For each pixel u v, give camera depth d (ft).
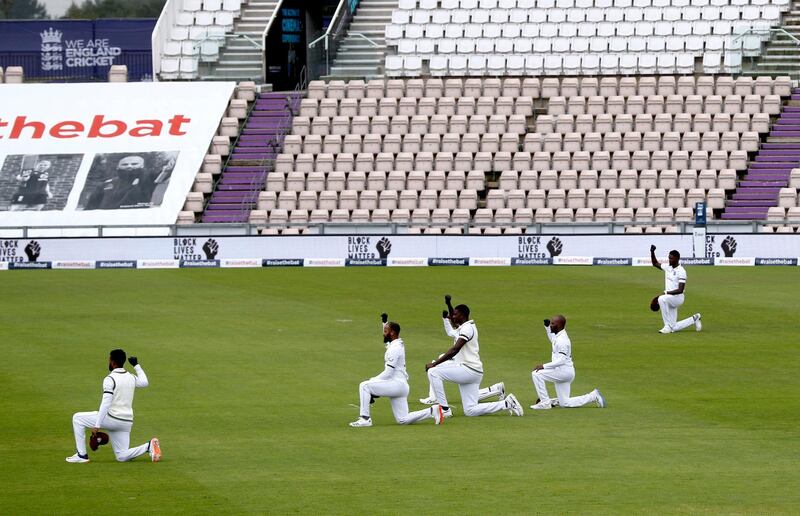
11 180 401.70
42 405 178.40
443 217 380.37
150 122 418.10
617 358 216.33
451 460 142.31
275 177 396.98
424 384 197.26
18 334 242.17
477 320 258.57
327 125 415.23
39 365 209.67
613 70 435.12
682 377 199.11
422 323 253.85
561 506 121.19
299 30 487.61
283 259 358.02
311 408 176.45
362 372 203.72
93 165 404.36
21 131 415.03
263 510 120.37
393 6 480.23
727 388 189.67
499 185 392.47
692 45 440.86
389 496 125.39
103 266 357.20
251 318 261.44
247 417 170.19
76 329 248.11
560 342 173.78
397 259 358.02
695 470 136.77
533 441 152.87
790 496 124.98
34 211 392.47
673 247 351.25
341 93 428.97
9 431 161.48
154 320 259.19
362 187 392.27
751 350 223.71
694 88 416.87
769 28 438.40
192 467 139.95
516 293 298.76
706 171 384.27
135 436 157.99
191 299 290.35
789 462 140.67
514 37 455.63
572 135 400.47
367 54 457.68
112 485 131.64
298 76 486.79
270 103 431.02
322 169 401.70
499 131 407.64
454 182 390.42
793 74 424.46
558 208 380.99
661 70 433.07
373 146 405.59
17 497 126.93
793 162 390.42
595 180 387.14
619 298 290.35
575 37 451.53
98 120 419.33
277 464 140.87
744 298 287.48
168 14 470.39
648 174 385.50
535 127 411.95
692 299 286.66
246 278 330.34
